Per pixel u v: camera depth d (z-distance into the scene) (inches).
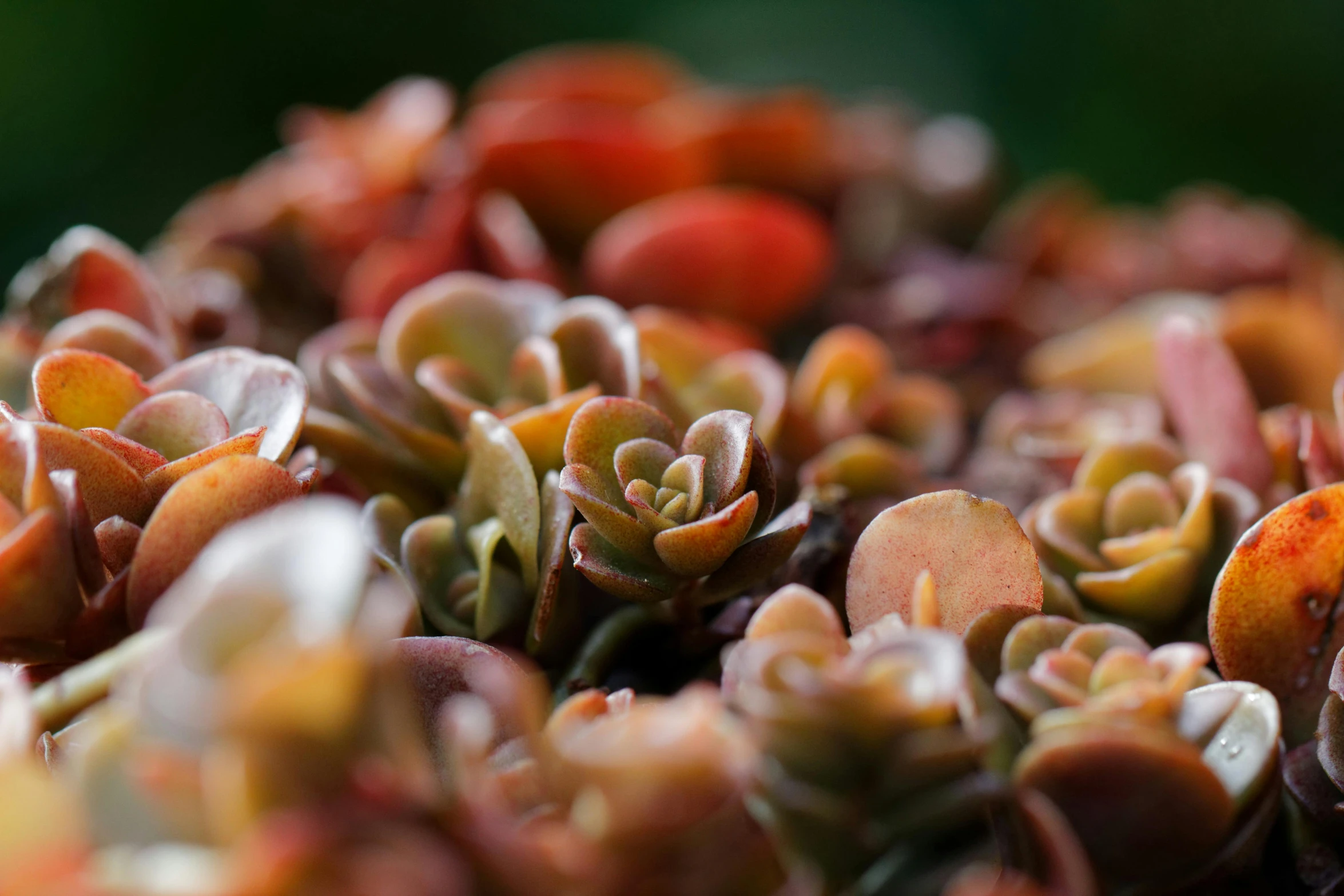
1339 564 11.9
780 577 12.7
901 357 17.3
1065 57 39.2
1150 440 13.1
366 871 10.0
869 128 22.0
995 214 21.1
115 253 13.5
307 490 11.7
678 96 19.9
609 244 15.8
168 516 11.2
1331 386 15.0
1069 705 10.9
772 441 13.0
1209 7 38.1
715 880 10.5
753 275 16.0
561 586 12.2
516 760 11.1
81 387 12.0
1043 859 10.8
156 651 10.3
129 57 33.2
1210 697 11.2
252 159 34.5
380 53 36.6
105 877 10.1
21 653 11.3
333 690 10.1
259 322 16.1
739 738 10.4
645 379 12.8
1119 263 20.6
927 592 11.1
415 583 12.1
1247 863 11.3
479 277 16.0
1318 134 38.0
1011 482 14.5
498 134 16.3
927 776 10.5
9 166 31.7
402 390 13.0
